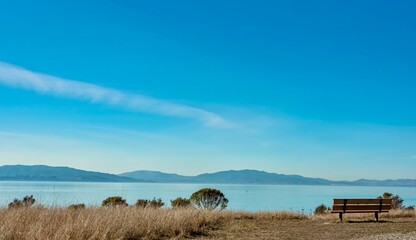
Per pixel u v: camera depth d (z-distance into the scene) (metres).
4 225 10.61
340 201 18.69
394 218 20.86
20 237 10.27
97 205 16.58
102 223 11.98
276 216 20.42
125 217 13.29
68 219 12.22
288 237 13.14
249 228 15.63
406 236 12.62
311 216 21.55
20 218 11.98
